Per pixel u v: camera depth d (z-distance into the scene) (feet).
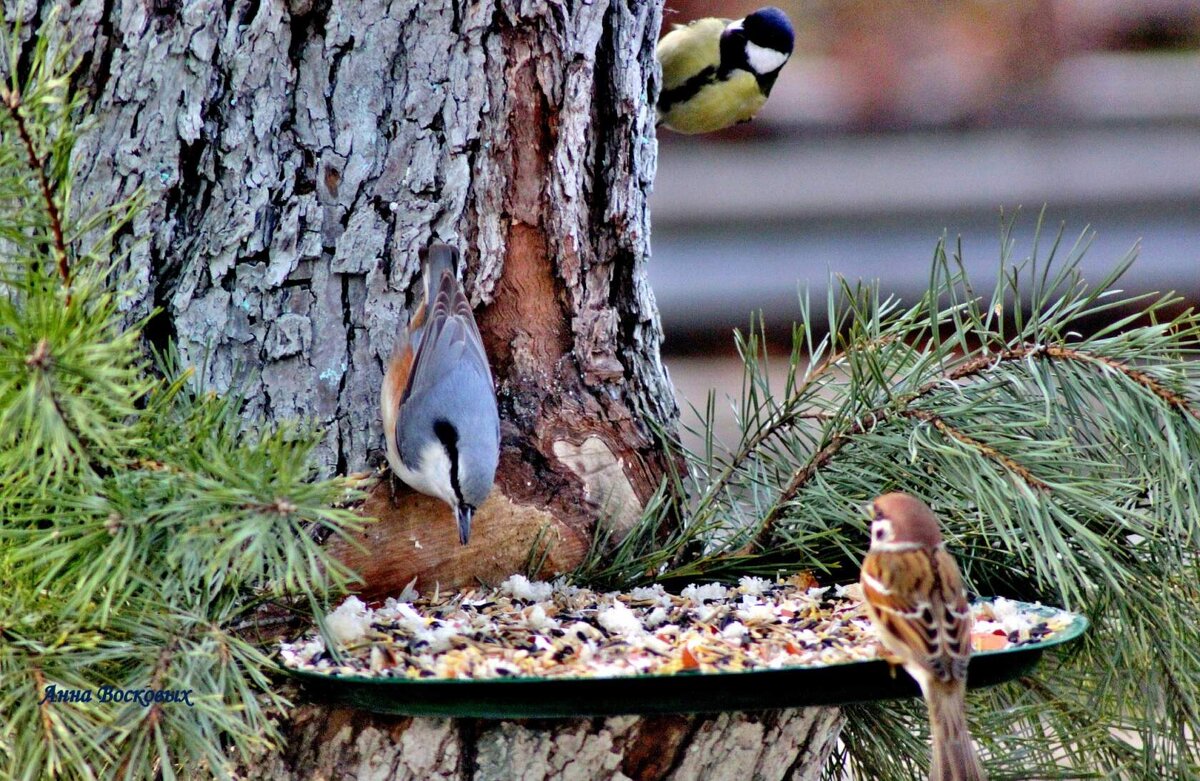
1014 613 18.94
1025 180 44.57
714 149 45.65
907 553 16.97
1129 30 46.62
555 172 21.43
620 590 21.31
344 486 17.02
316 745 17.84
